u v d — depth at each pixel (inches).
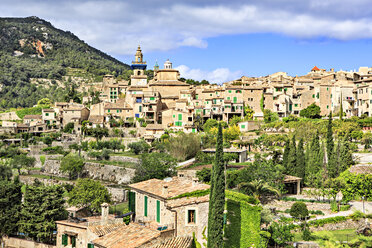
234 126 5679.1
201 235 2028.8
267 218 2346.2
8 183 3218.5
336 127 4933.6
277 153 4035.4
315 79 7657.5
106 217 2267.5
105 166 5132.9
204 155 4448.8
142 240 1908.2
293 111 6668.3
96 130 6427.2
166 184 2284.7
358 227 2536.9
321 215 2829.7
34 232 2829.7
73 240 2249.0
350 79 7372.1
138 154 5502.0
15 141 6988.2
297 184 3469.5
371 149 4446.4
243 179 3191.4
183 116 6496.1
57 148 6240.2
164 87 7381.9
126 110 7017.7
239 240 2101.4
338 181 3095.5
